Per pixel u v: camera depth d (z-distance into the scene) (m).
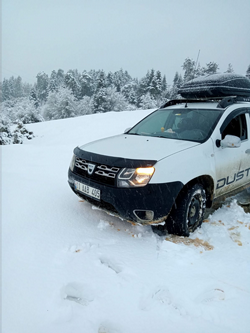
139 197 2.52
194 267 2.42
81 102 62.22
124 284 2.13
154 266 2.40
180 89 4.25
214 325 1.79
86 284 2.11
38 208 3.48
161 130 3.72
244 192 4.68
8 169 5.79
